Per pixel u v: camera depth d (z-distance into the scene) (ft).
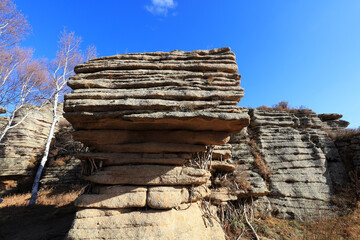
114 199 18.12
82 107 17.78
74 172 65.26
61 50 62.49
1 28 52.49
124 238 16.03
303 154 47.57
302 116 58.29
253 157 45.98
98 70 21.97
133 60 22.44
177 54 23.32
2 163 58.23
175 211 19.34
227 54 23.39
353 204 38.73
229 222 31.50
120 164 20.43
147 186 19.66
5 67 53.21
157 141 21.29
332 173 46.16
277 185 41.98
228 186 34.12
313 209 38.42
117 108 17.63
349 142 50.16
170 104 17.52
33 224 27.35
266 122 53.67
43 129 73.00
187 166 21.94
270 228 32.32
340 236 29.40
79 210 17.46
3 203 42.73
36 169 65.67
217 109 18.02
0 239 21.90
